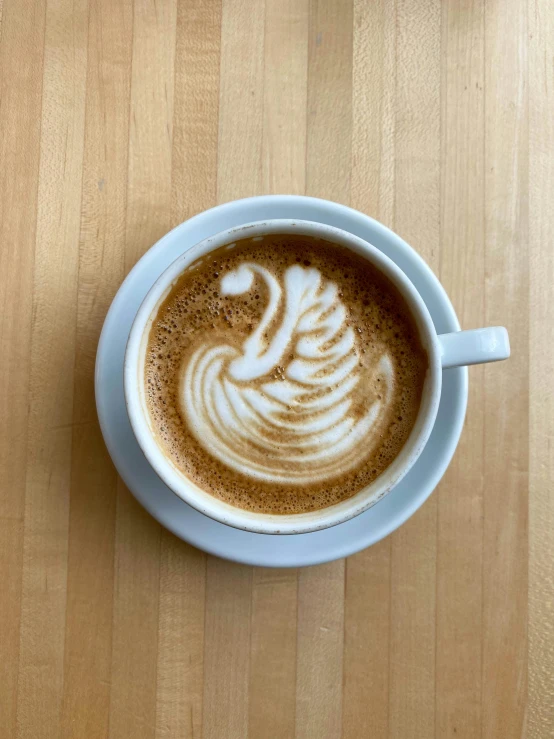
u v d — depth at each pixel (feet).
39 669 1.03
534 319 1.10
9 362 1.05
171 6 1.08
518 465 1.09
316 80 1.09
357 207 1.08
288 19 1.09
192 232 0.94
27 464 1.05
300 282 0.94
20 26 1.07
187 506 0.95
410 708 1.06
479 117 1.10
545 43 1.11
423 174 1.09
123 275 1.06
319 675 1.06
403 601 1.07
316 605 1.07
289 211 0.95
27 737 1.03
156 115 1.07
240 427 0.93
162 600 1.05
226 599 1.06
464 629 1.07
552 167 1.10
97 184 1.06
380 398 0.93
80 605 1.04
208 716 1.05
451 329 0.94
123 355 0.93
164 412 0.93
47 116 1.07
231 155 1.07
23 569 1.04
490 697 1.06
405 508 0.94
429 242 1.09
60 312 1.06
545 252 1.10
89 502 1.05
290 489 0.92
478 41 1.11
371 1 1.10
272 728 1.05
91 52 1.07
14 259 1.06
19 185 1.06
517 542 1.08
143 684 1.04
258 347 0.93
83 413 1.05
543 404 1.09
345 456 0.93
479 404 1.09
